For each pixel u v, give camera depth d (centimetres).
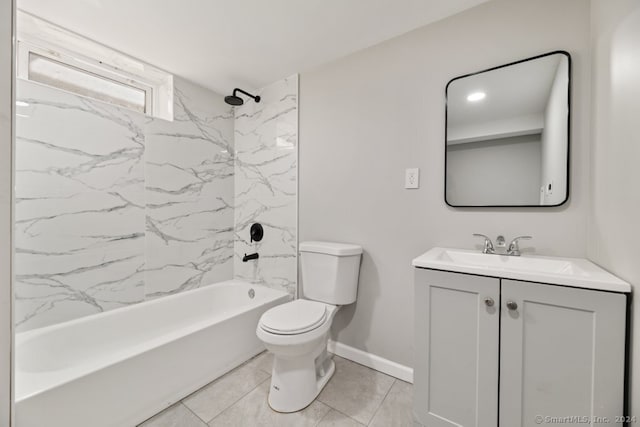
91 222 175
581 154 122
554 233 128
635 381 80
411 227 167
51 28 161
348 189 192
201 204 237
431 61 160
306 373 146
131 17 153
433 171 160
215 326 167
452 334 112
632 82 83
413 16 154
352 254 177
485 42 144
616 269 93
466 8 148
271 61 200
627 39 86
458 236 152
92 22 156
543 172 130
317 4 144
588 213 120
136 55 191
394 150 173
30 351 144
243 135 257
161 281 211
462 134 149
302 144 217
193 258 232
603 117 105
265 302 204
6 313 92
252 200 250
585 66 121
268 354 198
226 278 259
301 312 155
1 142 90
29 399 102
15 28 93
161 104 223
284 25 161
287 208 226
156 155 207
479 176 145
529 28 133
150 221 204
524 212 135
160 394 140
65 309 165
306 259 188
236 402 148
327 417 137
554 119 127
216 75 219
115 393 124
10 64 92
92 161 175
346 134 193
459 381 111
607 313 85
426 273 117
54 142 159
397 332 172
